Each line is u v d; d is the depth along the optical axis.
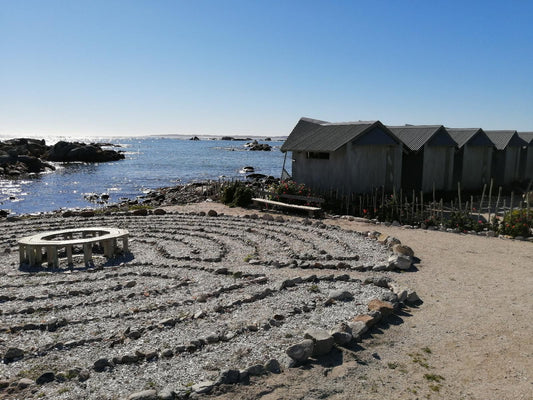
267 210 20.53
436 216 17.47
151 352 5.98
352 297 8.36
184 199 27.42
